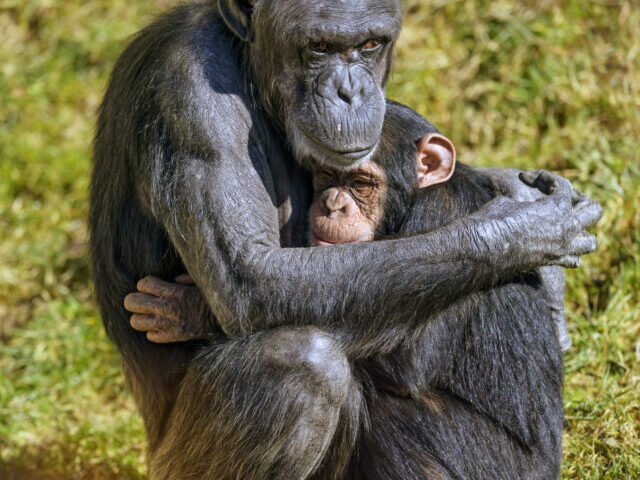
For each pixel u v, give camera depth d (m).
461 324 6.30
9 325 10.08
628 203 8.90
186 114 5.95
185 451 6.30
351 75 6.02
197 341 6.60
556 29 10.70
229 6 6.14
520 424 6.32
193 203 5.91
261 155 6.24
